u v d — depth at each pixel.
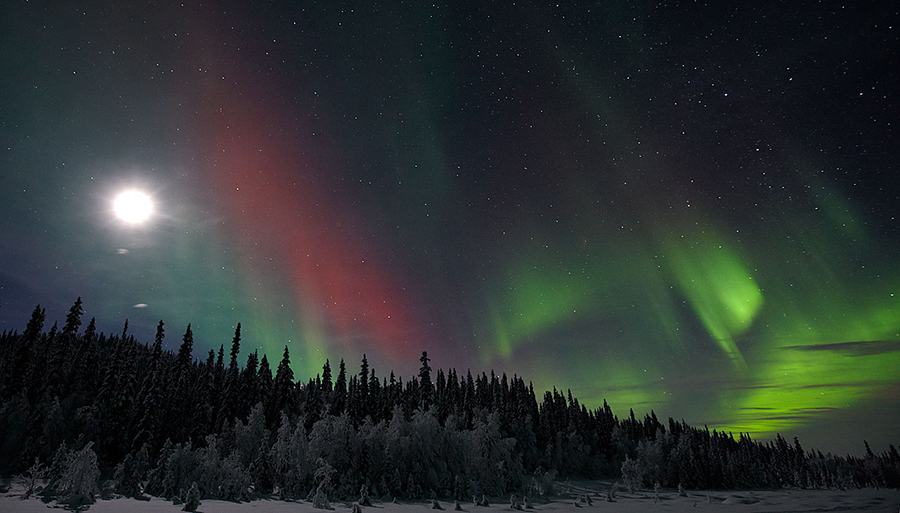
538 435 94.69
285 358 74.50
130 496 35.78
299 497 41.62
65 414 51.38
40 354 61.34
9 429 46.16
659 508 45.41
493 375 122.12
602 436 108.19
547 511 41.09
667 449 92.94
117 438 52.19
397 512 35.16
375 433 49.44
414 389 96.44
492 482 52.31
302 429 45.09
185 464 38.38
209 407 62.44
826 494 81.25
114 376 59.19
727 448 154.75
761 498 65.00
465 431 55.50
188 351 76.25
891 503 53.78
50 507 27.44
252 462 46.00
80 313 63.38
